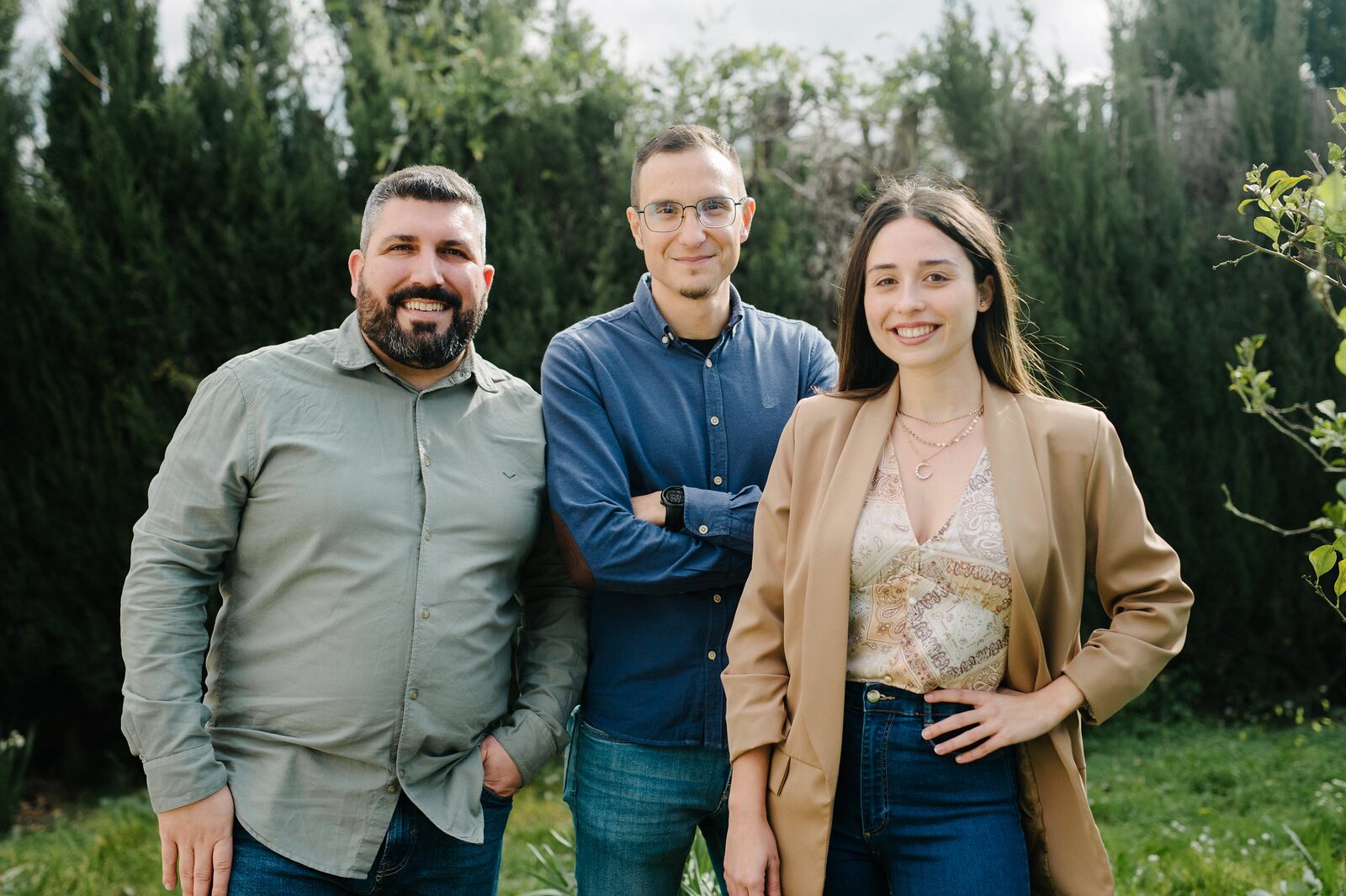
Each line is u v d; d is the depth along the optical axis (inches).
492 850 87.7
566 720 90.4
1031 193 224.1
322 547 79.9
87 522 203.6
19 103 204.7
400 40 213.6
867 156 226.8
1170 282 222.8
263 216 205.3
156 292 200.4
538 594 96.2
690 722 88.9
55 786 214.7
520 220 214.5
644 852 89.7
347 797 78.7
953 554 70.9
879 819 71.7
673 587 86.5
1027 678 72.1
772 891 73.8
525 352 208.8
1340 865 129.0
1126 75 227.0
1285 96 220.2
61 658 203.6
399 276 83.4
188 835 76.1
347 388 84.6
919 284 73.3
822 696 71.9
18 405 201.8
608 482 88.6
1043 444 73.2
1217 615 224.7
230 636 82.0
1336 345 218.7
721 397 93.5
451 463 85.5
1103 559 74.4
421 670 80.2
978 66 219.5
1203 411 220.8
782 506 79.5
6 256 199.3
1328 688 233.3
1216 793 183.9
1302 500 221.9
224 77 207.2
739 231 93.1
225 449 80.4
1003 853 70.0
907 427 76.6
